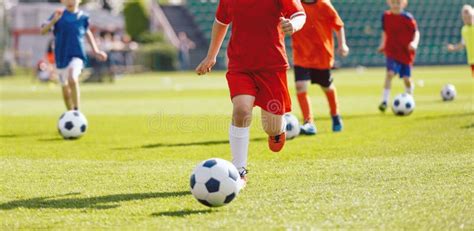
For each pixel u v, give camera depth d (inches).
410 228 396.5
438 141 762.2
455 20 3993.6
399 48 1160.8
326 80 894.4
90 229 410.9
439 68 3432.6
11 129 992.2
